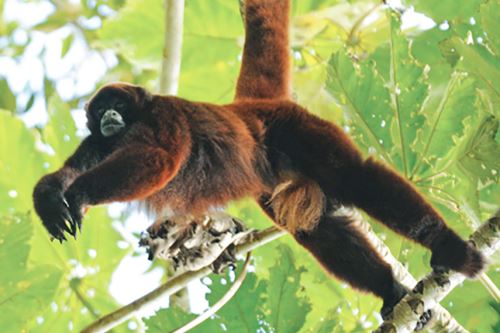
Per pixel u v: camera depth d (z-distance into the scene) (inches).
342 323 538.3
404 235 458.6
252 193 480.4
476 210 447.5
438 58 590.2
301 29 644.1
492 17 454.9
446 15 560.7
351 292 545.3
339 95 484.7
